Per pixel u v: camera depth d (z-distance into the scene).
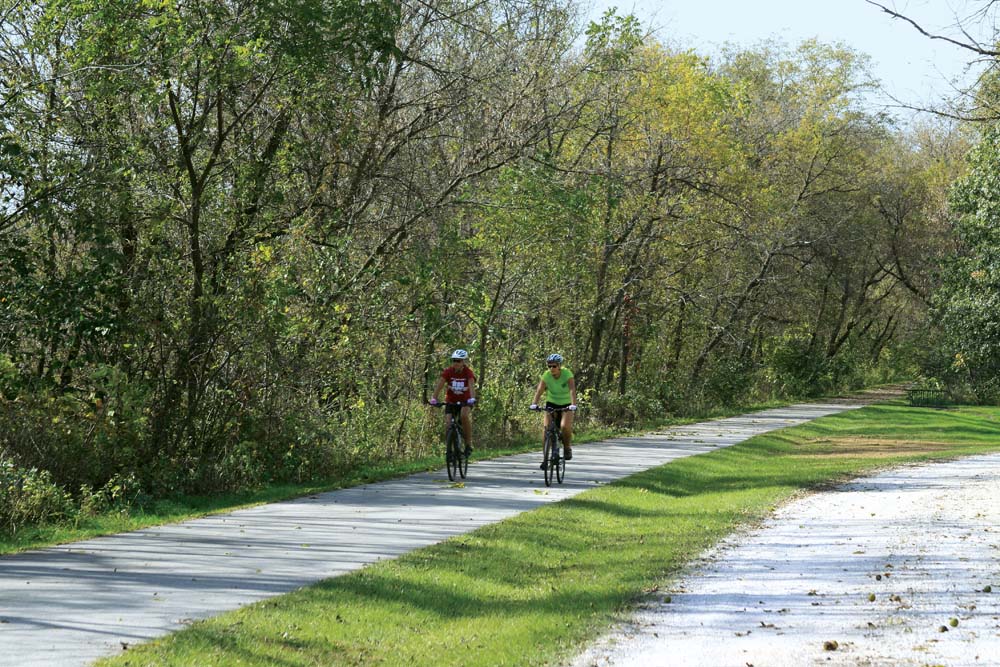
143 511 20.92
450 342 37.34
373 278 31.94
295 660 10.12
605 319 53.56
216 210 26.88
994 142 60.06
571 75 39.44
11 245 23.80
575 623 12.28
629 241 51.41
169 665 9.54
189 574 13.95
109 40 24.56
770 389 87.50
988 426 61.41
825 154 81.62
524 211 37.31
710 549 18.22
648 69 49.19
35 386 22.98
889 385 119.25
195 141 26.02
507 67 36.03
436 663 10.42
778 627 12.32
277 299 26.17
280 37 25.83
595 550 17.78
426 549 16.31
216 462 24.88
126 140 25.45
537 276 42.53
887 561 17.00
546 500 23.05
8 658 9.66
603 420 52.06
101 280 23.53
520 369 42.44
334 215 31.50
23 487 18.67
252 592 12.91
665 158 54.78
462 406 26.78
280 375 26.97
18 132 23.38
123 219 24.83
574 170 38.78
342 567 14.77
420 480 26.81
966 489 28.48
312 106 28.88
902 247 96.00
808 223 79.44
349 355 30.23
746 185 58.88
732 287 68.75
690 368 69.75
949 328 79.19
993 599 13.93
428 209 35.09
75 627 10.90
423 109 35.66
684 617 12.83
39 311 23.03
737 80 82.19
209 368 26.06
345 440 28.33
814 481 30.67
